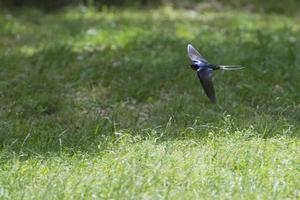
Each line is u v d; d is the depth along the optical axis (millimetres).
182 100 13148
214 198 8672
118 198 8609
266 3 24656
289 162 9844
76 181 9234
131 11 23500
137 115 12766
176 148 10547
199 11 23953
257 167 9727
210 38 18219
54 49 16781
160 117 12484
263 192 8828
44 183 9336
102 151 10547
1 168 10016
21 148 10750
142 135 11320
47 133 11602
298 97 13570
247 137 11039
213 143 10766
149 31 19000
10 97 13711
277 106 13195
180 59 15508
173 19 21906
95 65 15492
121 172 9492
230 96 13477
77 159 10297
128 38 18109
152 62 15562
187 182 9117
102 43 17859
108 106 13406
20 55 16625
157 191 8789
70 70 15227
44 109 13023
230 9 24359
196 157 10039
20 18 22266
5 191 9000
